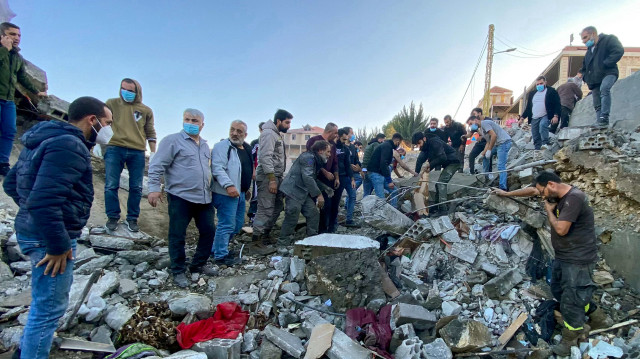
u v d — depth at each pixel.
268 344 2.74
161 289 3.41
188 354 2.44
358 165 7.04
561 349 2.93
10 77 4.17
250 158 4.59
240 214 4.98
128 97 4.06
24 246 1.99
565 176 4.62
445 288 3.74
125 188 5.95
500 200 4.08
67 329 2.62
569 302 2.87
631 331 3.08
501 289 3.54
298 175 4.43
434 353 2.73
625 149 4.23
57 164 1.87
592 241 2.86
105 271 3.34
